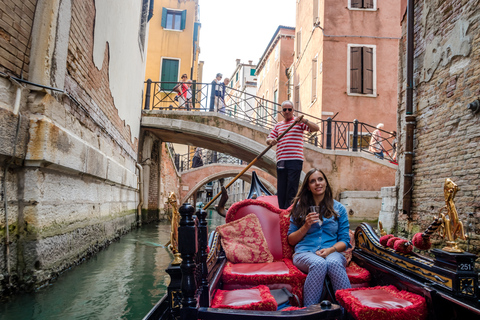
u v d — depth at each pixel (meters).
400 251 2.26
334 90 12.78
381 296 1.97
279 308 2.16
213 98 11.24
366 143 12.64
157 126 10.44
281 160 4.09
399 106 6.52
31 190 3.24
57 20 3.59
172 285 1.67
